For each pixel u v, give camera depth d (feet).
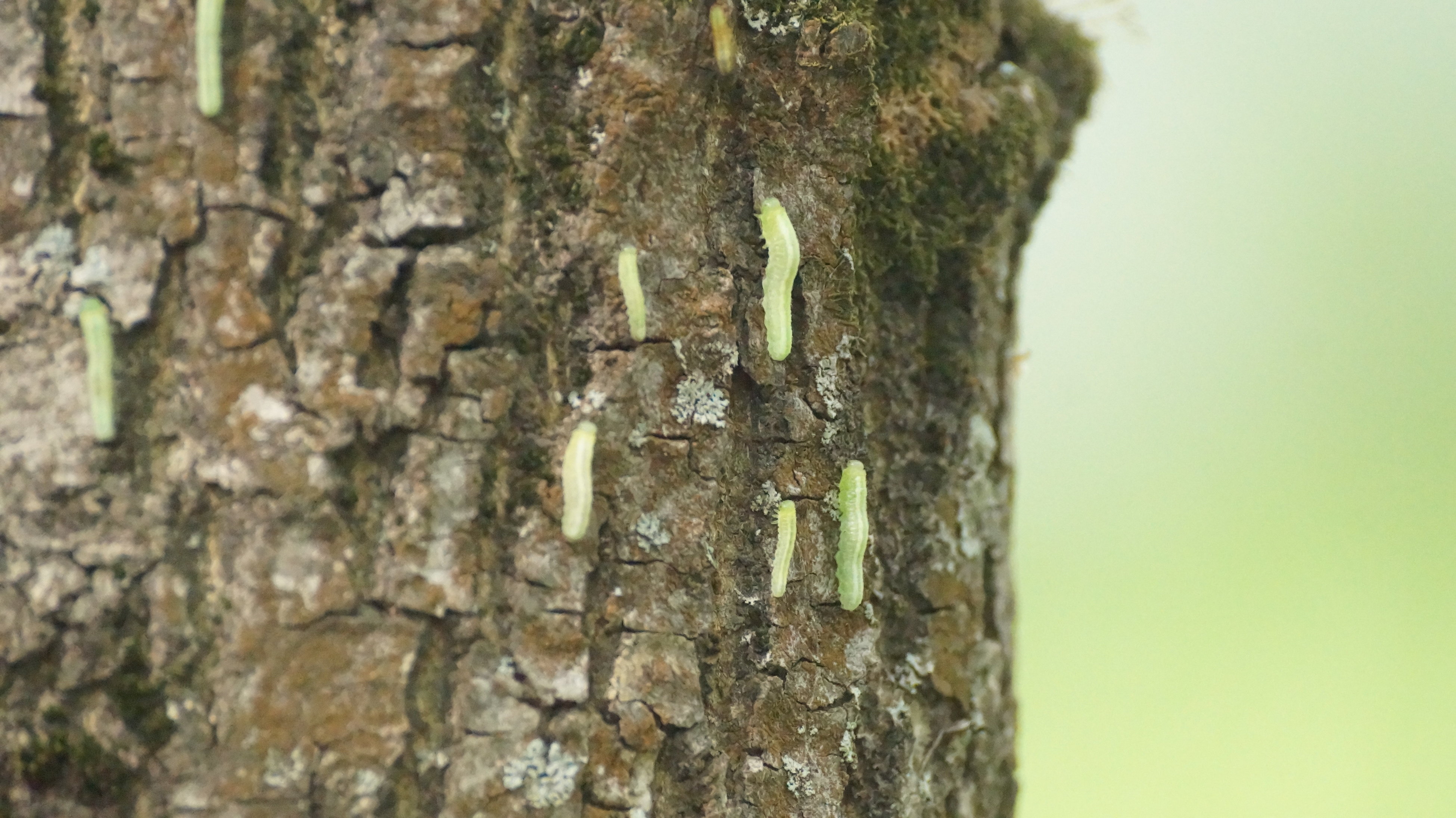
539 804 3.78
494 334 3.78
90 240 3.75
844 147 3.87
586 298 3.80
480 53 3.78
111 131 3.75
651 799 3.80
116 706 3.75
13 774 3.75
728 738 3.84
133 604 3.75
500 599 3.79
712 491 3.82
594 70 3.80
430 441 3.78
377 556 3.77
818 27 3.85
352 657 3.76
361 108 3.77
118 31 3.75
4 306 3.75
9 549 3.75
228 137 3.76
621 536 3.80
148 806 3.75
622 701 3.80
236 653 3.76
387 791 3.77
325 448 3.76
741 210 3.84
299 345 3.76
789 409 3.85
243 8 3.76
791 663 3.85
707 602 3.82
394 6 3.77
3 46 3.75
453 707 3.78
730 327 3.83
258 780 3.76
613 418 3.80
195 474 3.76
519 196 3.79
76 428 3.75
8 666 3.75
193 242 3.76
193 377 3.76
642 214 3.81
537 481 3.79
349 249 3.77
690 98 3.82
